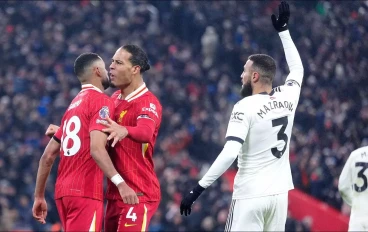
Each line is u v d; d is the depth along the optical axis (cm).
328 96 6819
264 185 1977
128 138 1995
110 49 7412
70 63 7188
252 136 1986
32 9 7938
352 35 7675
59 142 2028
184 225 4569
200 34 7788
